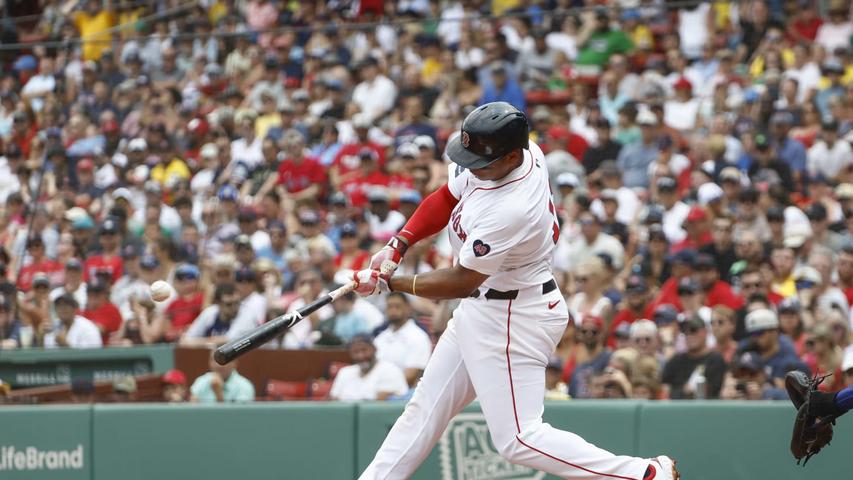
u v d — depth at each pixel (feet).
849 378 82.48
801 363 86.33
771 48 139.13
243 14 161.27
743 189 114.21
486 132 52.24
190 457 79.82
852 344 98.48
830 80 134.92
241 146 141.28
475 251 53.31
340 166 136.87
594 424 76.59
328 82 148.25
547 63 150.10
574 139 132.16
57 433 80.79
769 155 122.72
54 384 103.86
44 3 151.74
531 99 146.00
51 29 145.79
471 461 77.46
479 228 53.42
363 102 148.66
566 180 125.70
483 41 155.63
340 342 103.55
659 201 120.26
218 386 94.68
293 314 54.70
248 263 116.57
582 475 55.36
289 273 119.14
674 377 89.15
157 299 58.65
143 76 147.74
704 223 112.68
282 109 143.54
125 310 119.03
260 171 138.10
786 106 131.75
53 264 123.95
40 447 80.79
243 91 150.00
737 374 85.40
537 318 55.57
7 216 131.95
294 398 96.17
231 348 53.36
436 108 146.82
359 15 162.40
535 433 55.62
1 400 91.25
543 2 161.48
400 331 99.14
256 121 144.36
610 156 130.62
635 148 128.88
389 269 55.77
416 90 148.36
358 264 116.37
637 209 123.65
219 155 140.56
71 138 138.51
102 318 113.70
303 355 99.71
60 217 127.65
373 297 110.32
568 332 97.30
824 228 112.68
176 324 113.19
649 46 149.59
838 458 73.51
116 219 124.67
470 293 54.54
